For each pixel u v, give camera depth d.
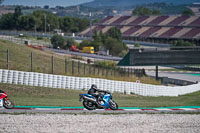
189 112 80.69
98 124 61.91
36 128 56.69
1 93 69.94
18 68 141.25
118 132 57.03
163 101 112.31
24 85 116.12
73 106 82.38
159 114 76.00
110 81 131.00
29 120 61.91
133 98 121.06
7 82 115.62
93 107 75.19
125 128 60.09
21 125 58.06
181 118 72.25
